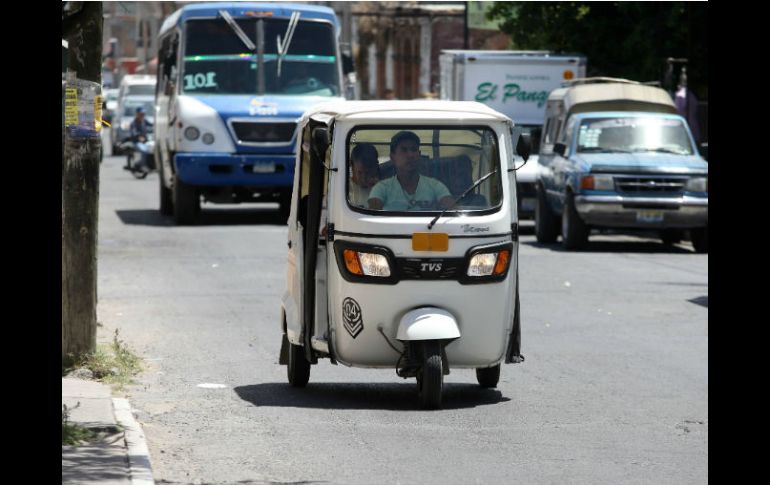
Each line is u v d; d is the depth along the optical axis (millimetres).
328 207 30141
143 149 125375
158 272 55406
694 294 50719
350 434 26391
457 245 29672
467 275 29703
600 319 44344
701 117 88312
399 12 191750
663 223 66500
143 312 44500
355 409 29234
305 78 78188
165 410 28766
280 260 59906
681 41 93438
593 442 25953
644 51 93812
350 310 29844
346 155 30000
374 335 29797
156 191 107938
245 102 76625
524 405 29953
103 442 24047
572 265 61219
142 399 30078
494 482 22469
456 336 29328
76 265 32750
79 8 31797
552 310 46469
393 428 27047
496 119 30312
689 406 29859
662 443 25906
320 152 29656
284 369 34750
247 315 44125
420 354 29391
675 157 68062
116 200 98188
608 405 30000
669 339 40188
